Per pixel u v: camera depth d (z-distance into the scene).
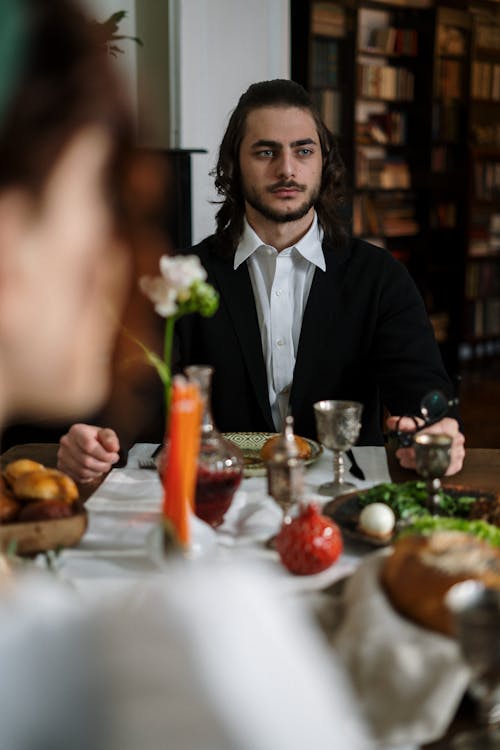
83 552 1.17
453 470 1.57
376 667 0.78
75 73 0.28
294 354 2.16
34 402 0.30
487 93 6.81
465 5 6.44
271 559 1.14
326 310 2.13
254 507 1.31
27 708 0.27
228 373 2.14
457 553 0.85
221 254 2.18
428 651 0.77
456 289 6.68
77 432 1.50
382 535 1.19
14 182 0.27
